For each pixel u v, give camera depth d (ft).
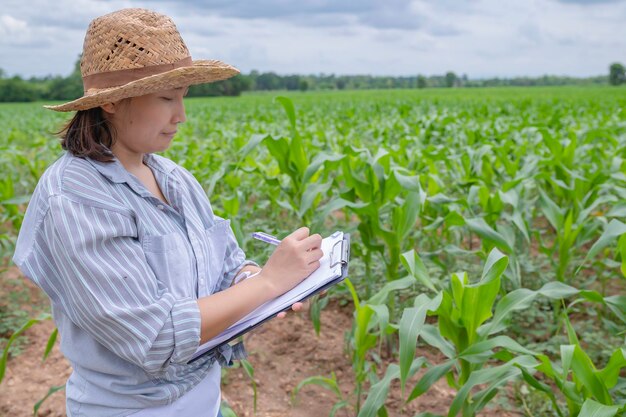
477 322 9.54
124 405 5.80
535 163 20.59
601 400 8.15
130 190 5.72
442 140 41.22
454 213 14.21
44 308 17.34
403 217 14.15
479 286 9.23
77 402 5.97
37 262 5.46
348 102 129.80
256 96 236.84
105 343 5.41
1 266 20.68
